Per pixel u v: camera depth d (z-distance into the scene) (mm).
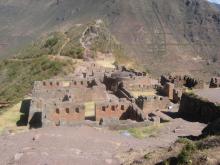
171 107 46688
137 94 56500
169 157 21375
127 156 24406
